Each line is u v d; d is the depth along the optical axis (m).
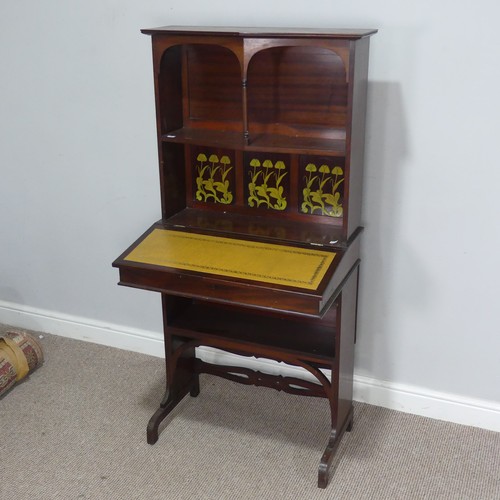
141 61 2.72
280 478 2.45
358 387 2.86
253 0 2.46
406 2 2.26
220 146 2.30
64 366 3.15
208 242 2.42
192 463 2.53
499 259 2.46
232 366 2.79
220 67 2.43
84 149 2.99
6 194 3.25
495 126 2.30
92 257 3.21
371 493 2.37
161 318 3.18
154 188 2.93
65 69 2.87
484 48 2.22
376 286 2.68
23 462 2.53
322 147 2.23
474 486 2.39
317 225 2.51
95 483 2.43
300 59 2.32
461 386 2.70
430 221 2.51
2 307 3.48
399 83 2.37
